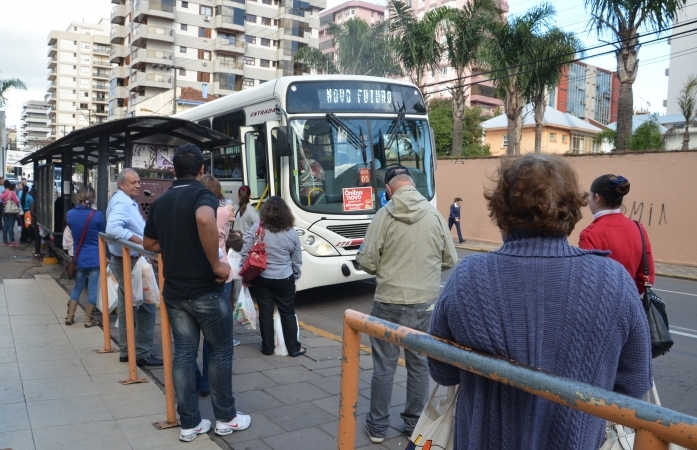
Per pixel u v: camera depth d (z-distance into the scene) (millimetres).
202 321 3785
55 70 133875
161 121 7113
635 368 1595
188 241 3697
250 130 8477
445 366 1800
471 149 40188
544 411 1552
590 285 1556
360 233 8469
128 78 73625
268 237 5648
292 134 8141
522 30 20031
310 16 76562
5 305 7863
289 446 3764
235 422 3967
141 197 7570
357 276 8461
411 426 3971
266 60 74312
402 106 9047
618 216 3465
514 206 1638
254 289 5812
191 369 3830
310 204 8156
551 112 47031
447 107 43094
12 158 90000
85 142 9188
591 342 1532
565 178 1631
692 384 5387
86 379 4961
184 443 3783
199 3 68812
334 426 4102
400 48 22641
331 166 8352
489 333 1598
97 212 6777
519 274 1605
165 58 67125
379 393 3850
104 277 5738
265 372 5289
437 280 3979
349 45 29766
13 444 3686
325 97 8430
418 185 9023
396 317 3908
